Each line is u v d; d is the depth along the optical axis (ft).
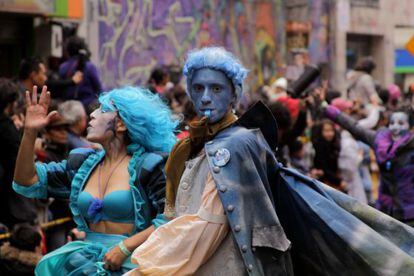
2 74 66.44
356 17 110.42
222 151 18.84
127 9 83.20
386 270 18.76
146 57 85.46
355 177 54.03
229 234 18.94
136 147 23.48
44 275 23.24
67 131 37.40
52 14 62.85
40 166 24.06
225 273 18.85
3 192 35.42
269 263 18.74
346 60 112.06
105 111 23.48
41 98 23.67
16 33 66.23
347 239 19.07
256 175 18.83
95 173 23.58
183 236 18.62
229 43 95.55
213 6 93.15
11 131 35.12
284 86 60.44
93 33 78.54
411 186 36.52
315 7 105.40
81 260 22.90
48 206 38.73
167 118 23.71
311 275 19.79
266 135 19.75
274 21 101.40
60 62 57.36
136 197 22.82
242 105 58.03
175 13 88.63
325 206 19.42
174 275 18.60
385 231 19.67
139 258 18.61
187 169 19.56
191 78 19.77
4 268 33.01
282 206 19.81
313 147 52.65
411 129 37.50
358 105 64.28
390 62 115.14
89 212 22.98
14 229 33.35
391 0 114.83
